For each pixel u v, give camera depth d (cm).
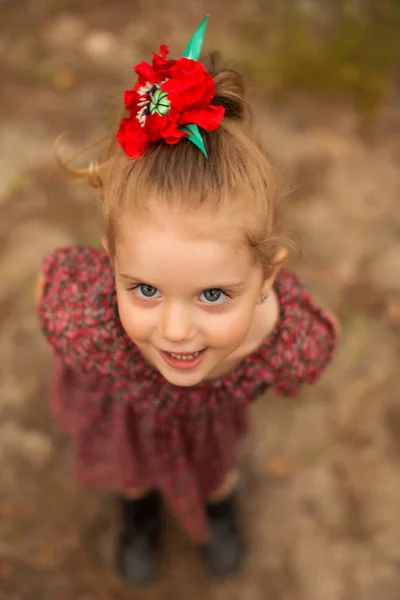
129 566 199
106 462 172
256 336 139
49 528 207
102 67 320
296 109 312
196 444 162
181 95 108
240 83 129
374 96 317
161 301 117
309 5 353
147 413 154
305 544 207
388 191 286
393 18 342
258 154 120
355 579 201
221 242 111
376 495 214
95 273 148
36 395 227
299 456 221
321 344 152
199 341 119
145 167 113
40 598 195
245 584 201
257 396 151
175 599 198
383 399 230
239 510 212
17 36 330
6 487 212
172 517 211
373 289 254
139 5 350
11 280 248
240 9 352
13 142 287
